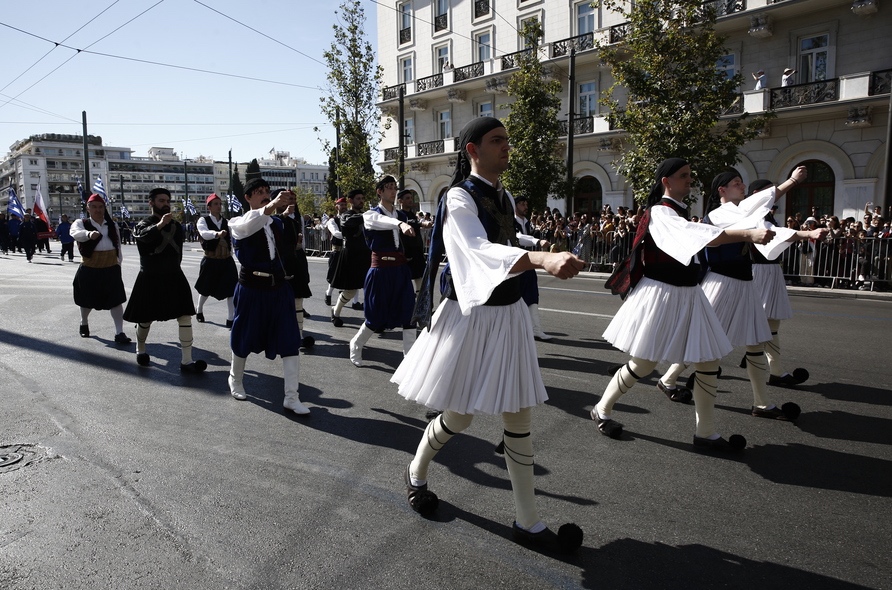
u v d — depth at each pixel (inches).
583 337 308.0
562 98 1070.4
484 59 1206.9
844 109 756.0
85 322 307.6
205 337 311.4
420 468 125.4
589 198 1069.1
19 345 287.1
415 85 1311.5
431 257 112.0
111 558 108.3
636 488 138.7
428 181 1327.5
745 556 110.3
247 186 199.2
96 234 281.3
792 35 812.0
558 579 102.7
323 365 254.7
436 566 106.3
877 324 343.6
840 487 139.1
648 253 157.3
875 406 198.1
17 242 1094.4
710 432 162.2
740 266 181.9
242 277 195.2
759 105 810.8
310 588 99.7
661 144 613.3
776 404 200.1
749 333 181.0
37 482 139.5
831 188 794.2
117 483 139.2
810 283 537.0
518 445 112.7
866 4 732.0
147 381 227.5
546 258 84.3
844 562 108.2
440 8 1269.7
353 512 126.2
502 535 117.4
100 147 5546.3
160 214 242.4
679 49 603.5
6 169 5772.6
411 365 115.9
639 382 228.5
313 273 690.8
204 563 106.7
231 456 156.0
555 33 1079.6
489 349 106.7
